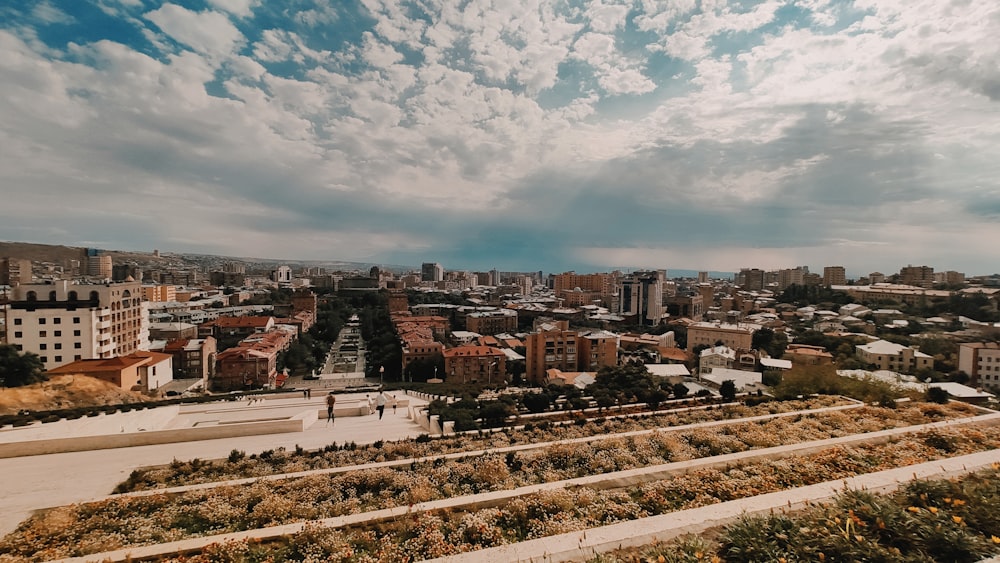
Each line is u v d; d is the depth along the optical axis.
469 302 190.00
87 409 29.88
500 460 16.11
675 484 12.27
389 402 37.66
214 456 19.98
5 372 45.53
